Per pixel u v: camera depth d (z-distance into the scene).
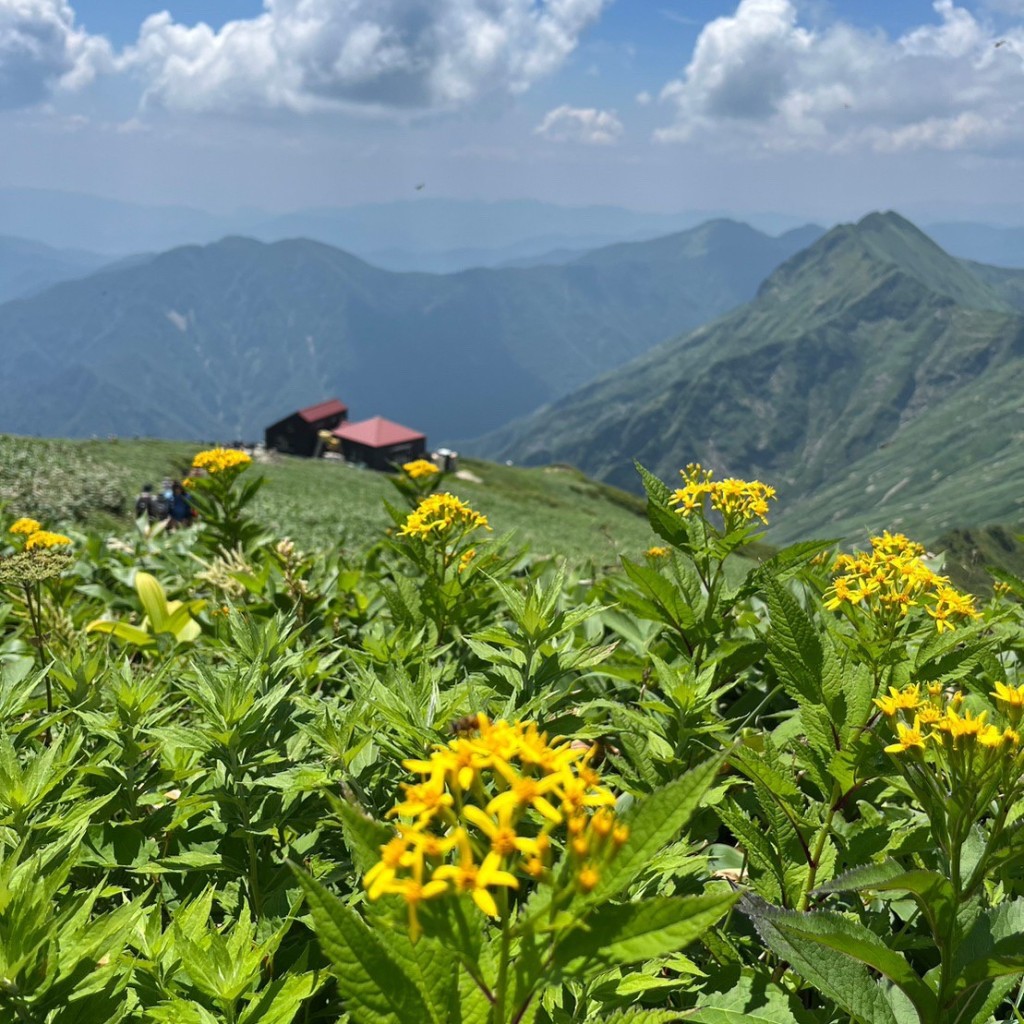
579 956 1.32
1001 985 1.94
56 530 9.79
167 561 8.23
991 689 3.26
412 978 1.36
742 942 2.52
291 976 1.88
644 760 2.92
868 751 2.43
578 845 1.32
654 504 3.70
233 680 2.63
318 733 2.49
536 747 1.47
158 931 2.09
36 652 4.79
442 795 1.38
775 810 2.52
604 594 4.78
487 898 1.25
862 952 1.88
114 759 2.81
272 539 7.90
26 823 2.31
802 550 3.57
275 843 2.63
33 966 1.74
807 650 2.54
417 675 3.18
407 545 4.45
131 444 79.31
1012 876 2.49
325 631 4.72
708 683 3.08
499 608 5.14
